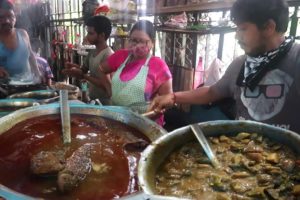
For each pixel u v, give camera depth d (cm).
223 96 182
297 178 90
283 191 86
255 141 112
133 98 204
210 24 290
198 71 314
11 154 139
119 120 174
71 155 138
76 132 162
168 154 108
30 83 252
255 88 151
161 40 373
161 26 329
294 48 140
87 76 289
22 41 273
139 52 205
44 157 125
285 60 141
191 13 331
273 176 92
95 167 129
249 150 106
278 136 110
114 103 215
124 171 126
